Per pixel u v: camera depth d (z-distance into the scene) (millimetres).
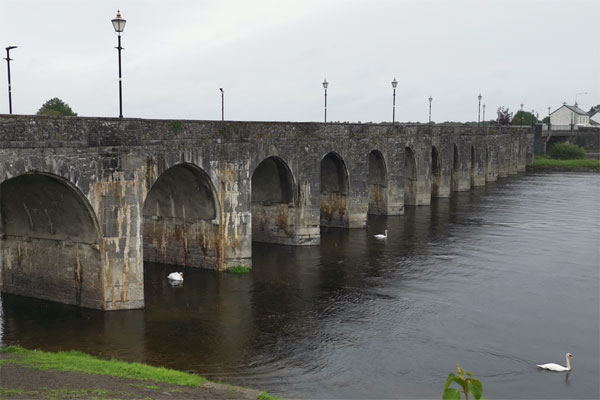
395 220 68875
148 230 47250
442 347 31750
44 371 24625
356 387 26609
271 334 32875
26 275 38000
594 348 31969
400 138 70875
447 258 50875
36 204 35250
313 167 54156
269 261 48781
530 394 26438
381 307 37938
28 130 30328
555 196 90438
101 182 33938
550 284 43594
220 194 43500
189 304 37531
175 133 39000
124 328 33062
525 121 192000
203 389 24141
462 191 96625
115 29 34500
